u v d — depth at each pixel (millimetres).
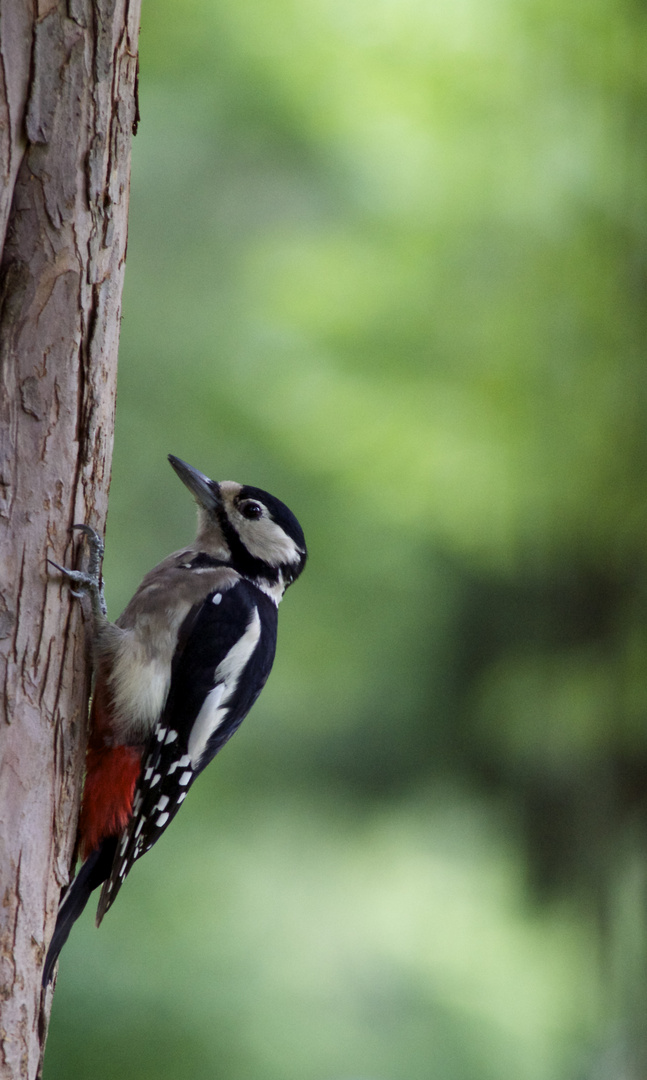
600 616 11102
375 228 12609
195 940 12758
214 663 7527
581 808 11188
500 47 11766
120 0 6121
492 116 11953
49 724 6121
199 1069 11906
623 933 10844
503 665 11516
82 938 12281
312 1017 12633
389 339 12039
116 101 6172
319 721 12547
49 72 5988
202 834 13125
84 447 6223
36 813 6031
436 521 11711
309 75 13117
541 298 11523
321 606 12078
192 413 14062
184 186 15117
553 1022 11781
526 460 11352
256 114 13906
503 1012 12438
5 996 5863
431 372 11875
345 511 11992
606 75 11219
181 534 14602
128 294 14977
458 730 11867
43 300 6047
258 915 13008
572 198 11352
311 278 12508
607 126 11250
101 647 6547
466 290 11930
